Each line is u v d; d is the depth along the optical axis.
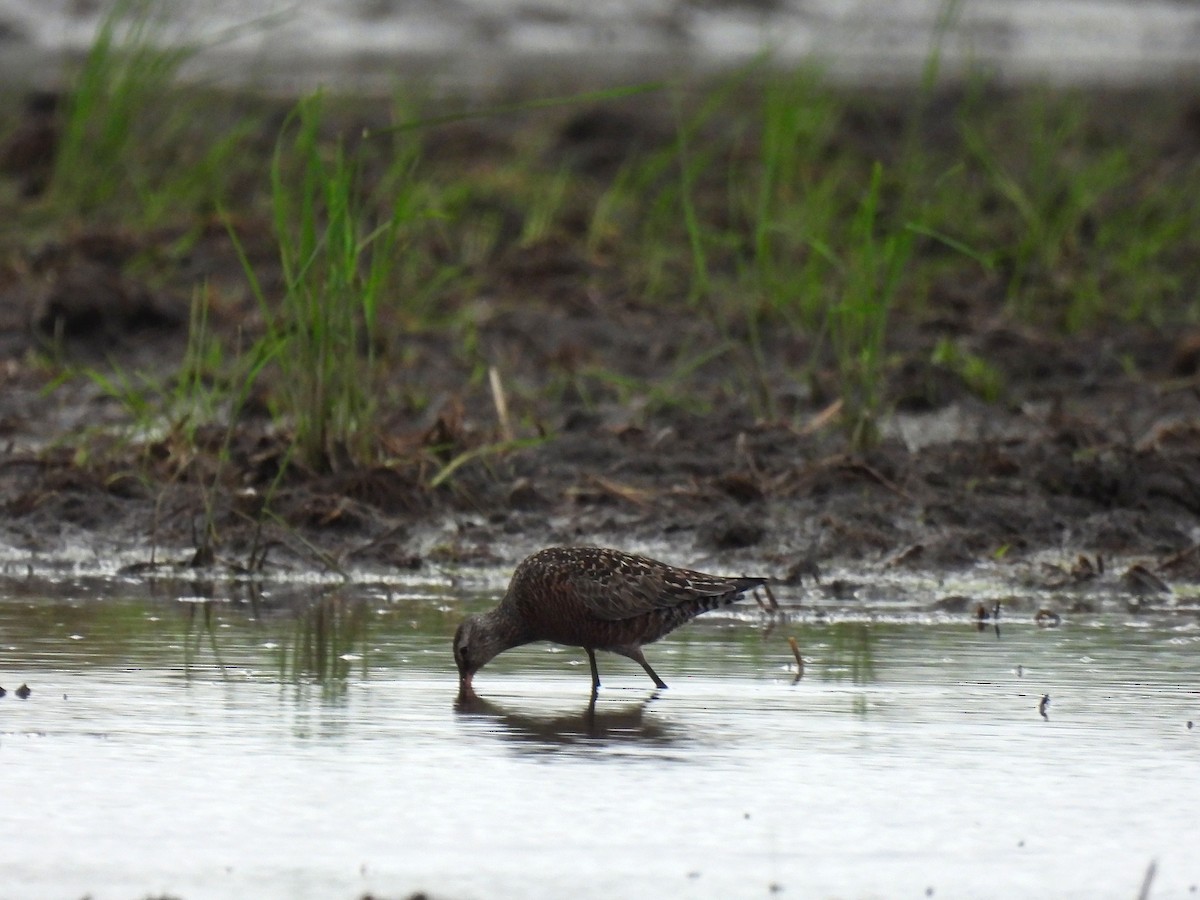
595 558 10.21
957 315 19.12
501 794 7.88
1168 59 46.75
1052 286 20.06
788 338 18.14
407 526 13.47
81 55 36.41
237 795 7.81
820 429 15.47
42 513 13.45
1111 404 16.75
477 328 18.34
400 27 44.12
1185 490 13.99
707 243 21.19
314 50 40.44
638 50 43.50
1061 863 7.13
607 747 8.62
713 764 8.34
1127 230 21.59
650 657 10.60
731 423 15.49
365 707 9.28
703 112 21.31
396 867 7.00
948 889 6.88
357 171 14.24
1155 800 7.84
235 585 12.24
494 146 25.31
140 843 7.23
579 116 26.67
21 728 8.73
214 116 25.14
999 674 10.01
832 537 13.23
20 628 10.84
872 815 7.65
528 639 10.29
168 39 34.38
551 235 21.52
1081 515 13.74
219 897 6.69
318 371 13.94
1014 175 23.95
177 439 14.38
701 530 13.34
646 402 16.41
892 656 10.48
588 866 7.05
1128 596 12.15
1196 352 17.61
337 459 14.00
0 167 22.47
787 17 48.00
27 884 6.80
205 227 20.73
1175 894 6.85
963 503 13.66
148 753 8.38
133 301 17.88
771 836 7.39
